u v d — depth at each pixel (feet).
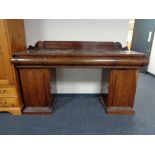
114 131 5.76
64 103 7.92
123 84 6.38
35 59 5.75
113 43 7.36
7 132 5.66
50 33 7.43
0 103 6.54
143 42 13.05
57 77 8.27
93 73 8.21
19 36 6.57
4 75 6.08
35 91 6.56
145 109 7.36
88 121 6.37
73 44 7.41
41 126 6.02
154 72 12.39
